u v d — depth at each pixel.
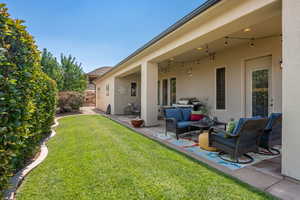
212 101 7.23
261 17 3.00
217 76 7.01
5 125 1.85
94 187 2.17
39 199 1.92
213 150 3.69
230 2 3.07
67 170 2.65
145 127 6.54
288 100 2.31
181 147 3.97
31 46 2.61
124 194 2.03
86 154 3.37
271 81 5.18
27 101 2.50
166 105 10.66
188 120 5.40
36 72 2.97
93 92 19.17
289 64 2.29
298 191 2.10
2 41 1.81
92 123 7.34
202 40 4.21
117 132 5.53
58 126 6.59
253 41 5.56
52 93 5.65
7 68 1.93
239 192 2.07
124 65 8.83
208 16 3.61
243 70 5.96
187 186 2.20
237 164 2.98
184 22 3.93
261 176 2.52
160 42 5.32
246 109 5.97
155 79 6.84
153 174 2.53
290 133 2.30
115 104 10.93
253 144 3.30
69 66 14.02
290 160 2.33
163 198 1.95
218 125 4.56
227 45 6.09
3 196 1.82
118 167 2.77
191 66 8.47
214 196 1.99
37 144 3.52
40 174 2.52
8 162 1.91
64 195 2.00
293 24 2.24
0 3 1.70
